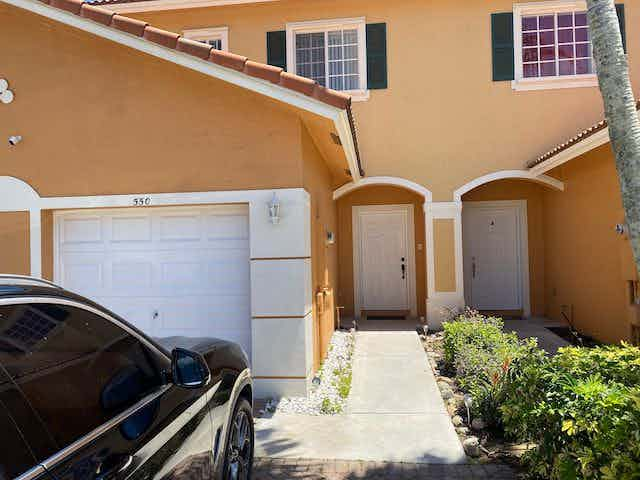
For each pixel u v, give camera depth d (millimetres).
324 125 6184
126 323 2684
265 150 6070
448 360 7094
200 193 6164
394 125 10773
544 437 3619
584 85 10398
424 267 11977
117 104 6316
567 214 10211
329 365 7621
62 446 1933
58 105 6395
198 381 2779
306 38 11109
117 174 6297
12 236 6426
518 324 10781
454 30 10648
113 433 2197
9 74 6477
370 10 10797
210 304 6363
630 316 7609
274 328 5984
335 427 5203
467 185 10602
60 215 6598
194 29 11156
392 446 4730
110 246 6535
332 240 9266
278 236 6008
